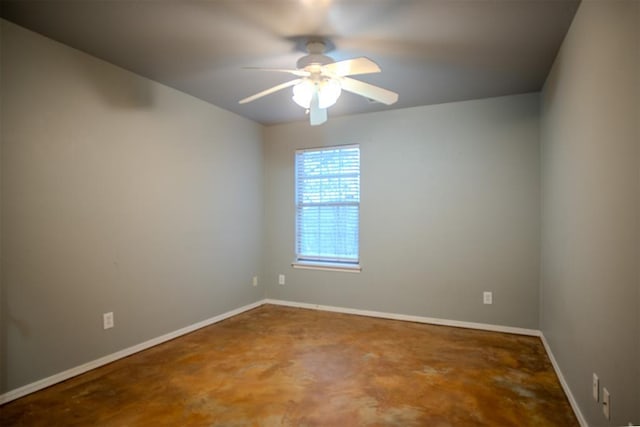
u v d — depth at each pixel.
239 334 3.44
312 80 2.31
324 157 4.39
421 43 2.41
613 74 1.47
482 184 3.61
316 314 4.15
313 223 4.46
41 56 2.34
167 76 3.02
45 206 2.36
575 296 2.08
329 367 2.68
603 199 1.60
